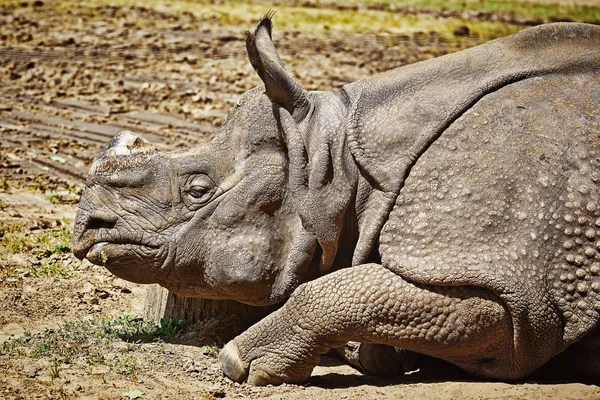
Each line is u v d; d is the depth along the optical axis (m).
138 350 18.41
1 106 41.06
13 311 20.48
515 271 16.14
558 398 16.00
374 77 18.25
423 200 16.80
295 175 17.59
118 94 43.28
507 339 16.52
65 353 17.78
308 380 17.55
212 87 44.44
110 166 18.33
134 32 58.00
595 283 16.36
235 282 17.69
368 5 73.19
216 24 61.66
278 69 17.67
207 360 18.16
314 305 16.83
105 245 18.19
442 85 17.62
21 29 57.53
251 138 17.88
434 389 16.59
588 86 17.33
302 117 17.88
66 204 29.11
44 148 35.06
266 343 17.20
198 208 17.98
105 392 16.25
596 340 17.03
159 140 35.84
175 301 20.12
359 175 17.48
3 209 28.00
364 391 16.66
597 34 18.00
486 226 16.34
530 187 16.48
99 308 21.34
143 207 18.11
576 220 16.41
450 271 16.19
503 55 17.94
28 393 16.02
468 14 69.88
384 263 16.80
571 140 16.73
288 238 17.77
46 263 23.78
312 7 71.56
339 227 17.48
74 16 62.75
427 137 17.06
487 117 17.03
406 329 16.56
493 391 16.38
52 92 43.75
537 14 69.88
